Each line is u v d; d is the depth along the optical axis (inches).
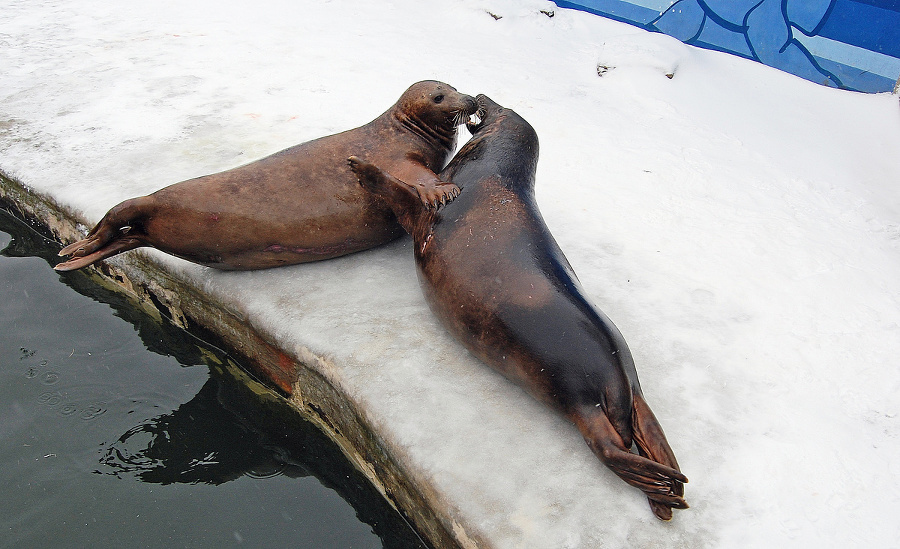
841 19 331.9
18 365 183.3
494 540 121.9
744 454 138.6
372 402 149.1
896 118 298.8
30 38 343.6
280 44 346.6
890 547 121.7
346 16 392.2
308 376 167.8
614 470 126.3
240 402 182.5
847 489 132.3
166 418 173.5
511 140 183.6
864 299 187.2
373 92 296.7
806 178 254.1
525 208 163.0
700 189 241.8
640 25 403.2
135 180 227.3
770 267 199.5
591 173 246.8
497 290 146.1
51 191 222.5
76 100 282.7
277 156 184.2
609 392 130.9
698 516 126.3
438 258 159.3
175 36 353.7
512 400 148.6
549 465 134.5
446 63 333.4
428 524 137.6
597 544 120.6
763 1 354.9
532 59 346.0
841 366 162.7
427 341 164.9
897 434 145.0
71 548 139.7
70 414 170.4
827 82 347.3
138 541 142.4
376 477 155.2
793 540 122.6
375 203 184.2
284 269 189.9
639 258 200.1
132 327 203.5
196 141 253.0
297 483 161.5
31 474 153.9
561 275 147.6
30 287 214.1
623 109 299.4
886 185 255.3
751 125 292.8
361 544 146.8
